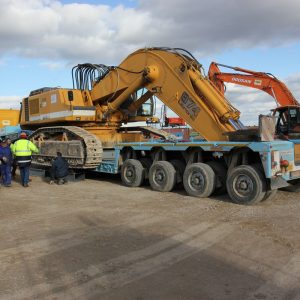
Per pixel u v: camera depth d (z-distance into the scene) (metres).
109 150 14.23
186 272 5.15
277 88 14.16
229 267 5.33
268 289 4.62
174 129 17.66
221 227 7.42
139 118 15.57
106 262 5.54
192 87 11.51
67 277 5.01
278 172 9.46
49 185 13.17
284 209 9.09
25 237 6.84
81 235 6.94
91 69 14.79
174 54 11.97
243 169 9.68
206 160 11.27
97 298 4.41
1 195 11.19
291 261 5.55
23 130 17.36
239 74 14.73
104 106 14.51
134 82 13.05
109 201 10.14
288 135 11.98
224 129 10.89
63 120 14.52
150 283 4.80
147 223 7.75
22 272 5.18
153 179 11.88
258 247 6.20
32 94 16.84
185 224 7.66
